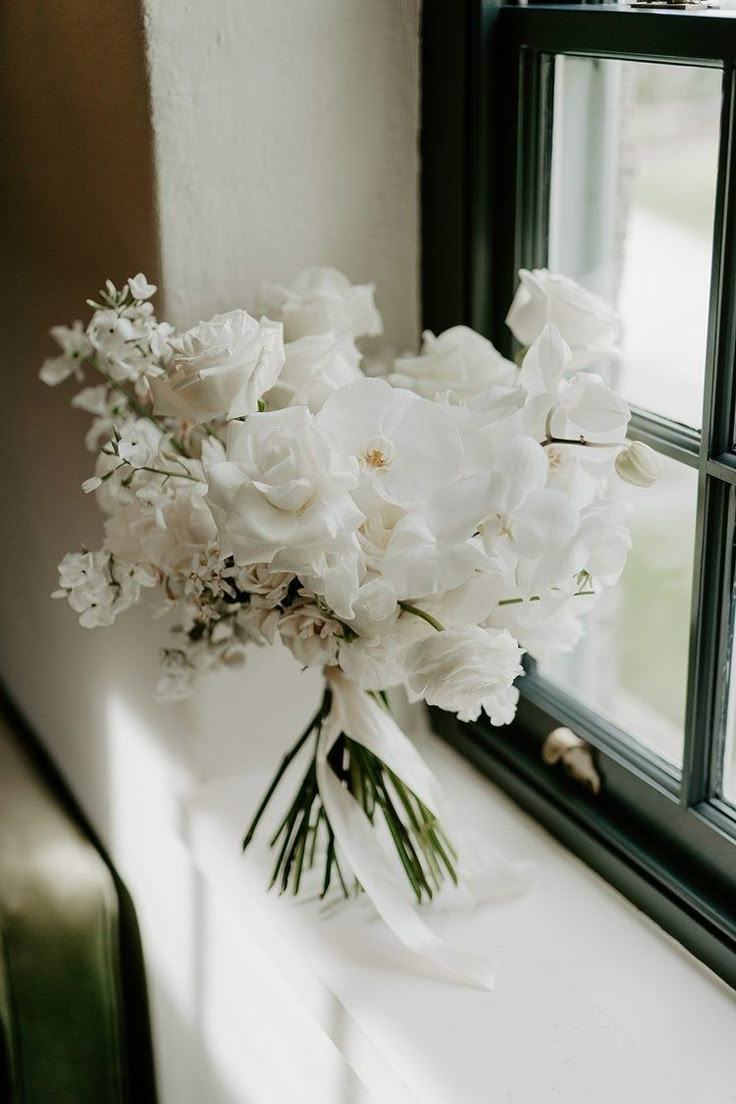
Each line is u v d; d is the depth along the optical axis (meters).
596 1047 1.35
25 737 2.28
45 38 1.63
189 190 1.52
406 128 1.59
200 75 1.49
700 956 1.43
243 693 1.68
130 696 1.81
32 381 1.89
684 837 1.45
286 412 1.22
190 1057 1.84
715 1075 1.32
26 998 1.86
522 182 1.51
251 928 1.53
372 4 1.53
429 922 1.49
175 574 1.36
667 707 1.48
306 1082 1.52
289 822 1.49
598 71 1.41
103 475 1.41
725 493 1.34
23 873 1.87
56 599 1.99
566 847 1.58
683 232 1.36
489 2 1.47
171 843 1.75
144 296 1.37
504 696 1.32
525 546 1.20
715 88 1.30
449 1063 1.34
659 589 1.46
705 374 1.32
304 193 1.57
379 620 1.26
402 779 1.46
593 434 1.27
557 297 1.36
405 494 1.23
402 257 1.63
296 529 1.19
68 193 1.67
